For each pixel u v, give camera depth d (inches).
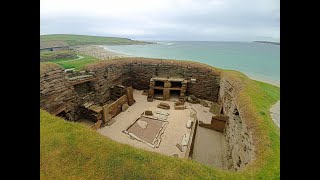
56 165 276.1
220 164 505.0
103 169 271.9
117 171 269.3
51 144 314.3
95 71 818.2
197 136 628.1
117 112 784.3
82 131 355.9
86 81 773.9
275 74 1743.4
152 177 262.2
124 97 838.5
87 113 723.4
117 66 950.4
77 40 5044.3
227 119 634.8
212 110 830.5
